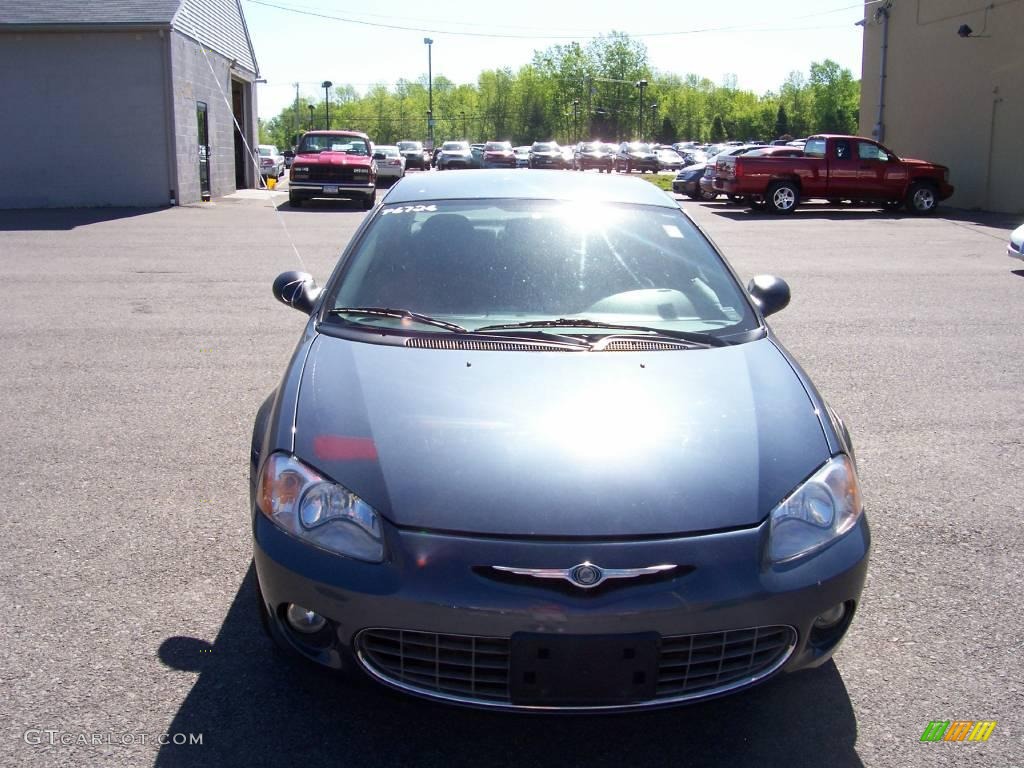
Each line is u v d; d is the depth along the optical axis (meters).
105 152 21.25
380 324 3.56
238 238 15.90
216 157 24.91
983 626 3.44
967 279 11.91
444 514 2.61
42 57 20.64
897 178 22.31
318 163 22.39
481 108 121.94
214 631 3.33
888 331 8.65
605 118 119.38
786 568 2.63
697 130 138.00
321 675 2.79
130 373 6.93
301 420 2.98
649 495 2.66
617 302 3.75
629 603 2.51
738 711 2.95
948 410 6.18
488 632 2.51
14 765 2.61
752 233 17.89
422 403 2.99
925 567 3.91
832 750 2.76
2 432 5.53
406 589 2.54
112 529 4.17
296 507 2.73
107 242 15.08
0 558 3.87
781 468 2.81
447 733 2.83
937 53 24.81
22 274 11.62
